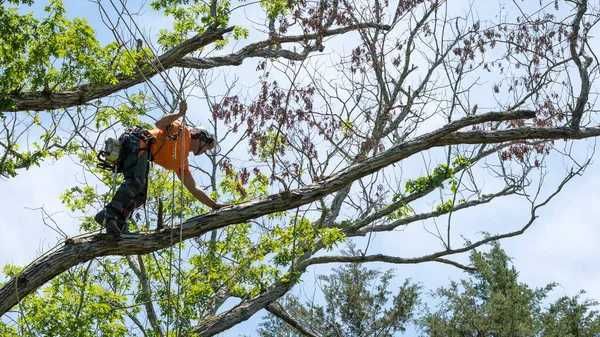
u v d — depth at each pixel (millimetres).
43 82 13445
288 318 16562
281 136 16062
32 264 9117
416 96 18219
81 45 13539
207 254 15031
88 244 9180
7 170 13898
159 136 9414
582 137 11016
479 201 17625
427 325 28672
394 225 17562
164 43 17250
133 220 15383
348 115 16969
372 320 28750
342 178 9969
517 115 10320
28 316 13000
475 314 28266
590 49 11680
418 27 18578
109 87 14203
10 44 13258
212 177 17219
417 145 10180
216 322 14289
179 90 8094
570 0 12156
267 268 14797
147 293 14328
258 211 9633
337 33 18266
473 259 28391
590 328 27812
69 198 16250
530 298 27938
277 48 17844
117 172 9344
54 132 14461
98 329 13352
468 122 10289
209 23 15320
